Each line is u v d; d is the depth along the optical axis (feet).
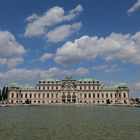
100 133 201.98
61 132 206.39
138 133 202.80
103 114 426.10
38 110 565.94
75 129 223.10
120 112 493.36
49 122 282.56
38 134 196.65
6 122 282.56
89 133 201.98
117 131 212.43
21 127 236.02
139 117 359.46
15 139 177.06
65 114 423.23
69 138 181.06
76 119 323.98
